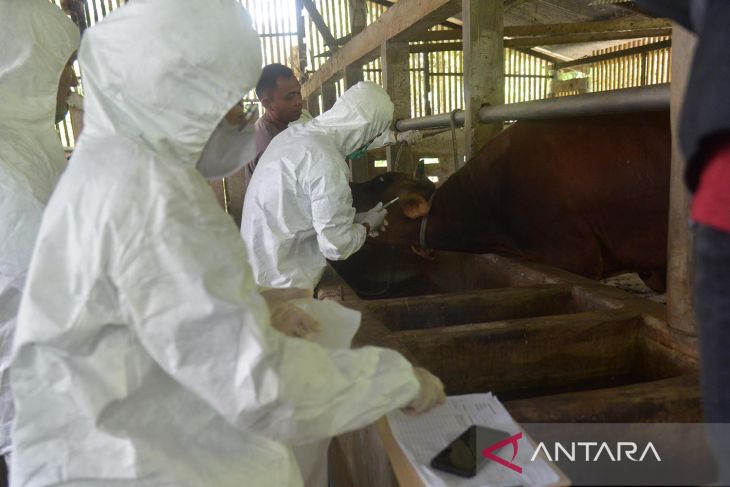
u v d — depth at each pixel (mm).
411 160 4949
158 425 986
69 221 880
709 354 661
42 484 954
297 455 1384
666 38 8922
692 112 609
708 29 613
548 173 2400
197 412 1016
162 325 836
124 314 860
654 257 2414
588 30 6109
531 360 1709
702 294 664
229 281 868
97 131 981
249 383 837
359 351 999
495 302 2062
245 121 1138
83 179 890
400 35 4301
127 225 843
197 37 958
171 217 851
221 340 842
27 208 1531
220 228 908
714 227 632
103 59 970
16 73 1670
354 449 1647
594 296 1962
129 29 959
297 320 1202
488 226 2621
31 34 1693
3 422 1686
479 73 3176
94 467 951
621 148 2385
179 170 907
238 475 1034
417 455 988
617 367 1750
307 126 2496
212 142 1130
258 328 844
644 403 1188
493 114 2992
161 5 965
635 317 1729
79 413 927
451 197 2678
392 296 3074
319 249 2549
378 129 2547
